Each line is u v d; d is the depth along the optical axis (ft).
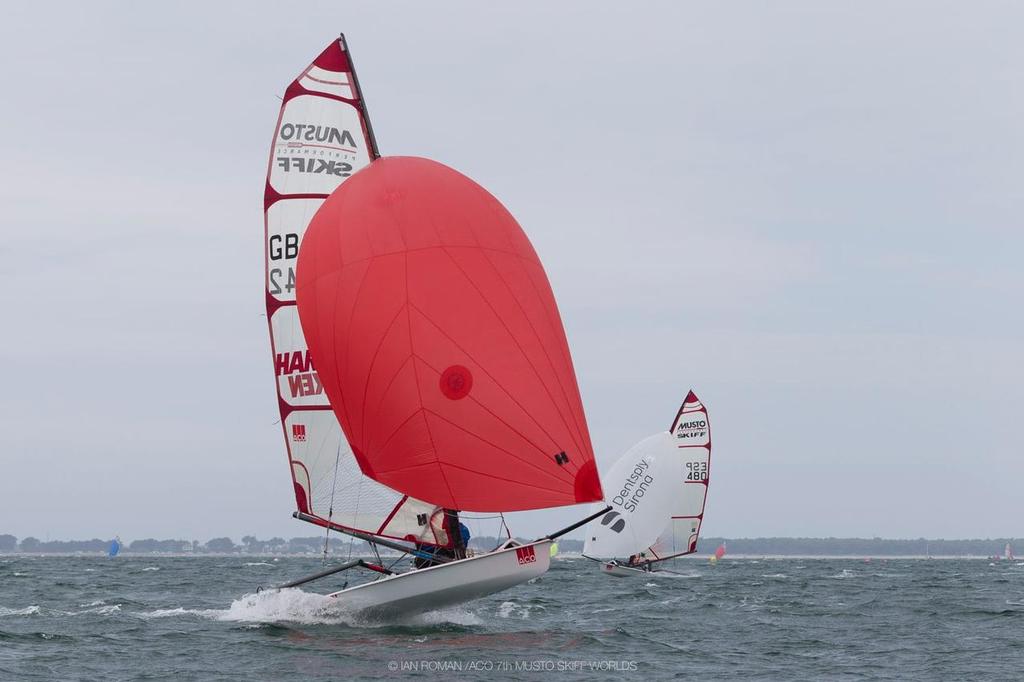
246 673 143.95
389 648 164.76
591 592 342.64
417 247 178.50
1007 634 215.31
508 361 175.22
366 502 199.82
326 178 210.79
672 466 418.51
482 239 179.93
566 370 179.22
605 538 419.74
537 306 179.93
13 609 247.09
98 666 150.92
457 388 174.19
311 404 204.74
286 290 208.33
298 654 159.33
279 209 210.18
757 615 259.39
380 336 177.47
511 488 174.81
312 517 204.23
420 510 195.83
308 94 212.84
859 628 226.99
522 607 257.75
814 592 379.55
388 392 177.37
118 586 395.14
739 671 157.79
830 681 149.28
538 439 174.09
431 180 182.91
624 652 173.78
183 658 157.28
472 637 180.65
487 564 175.32
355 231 182.09
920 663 170.19
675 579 450.71
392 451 178.81
